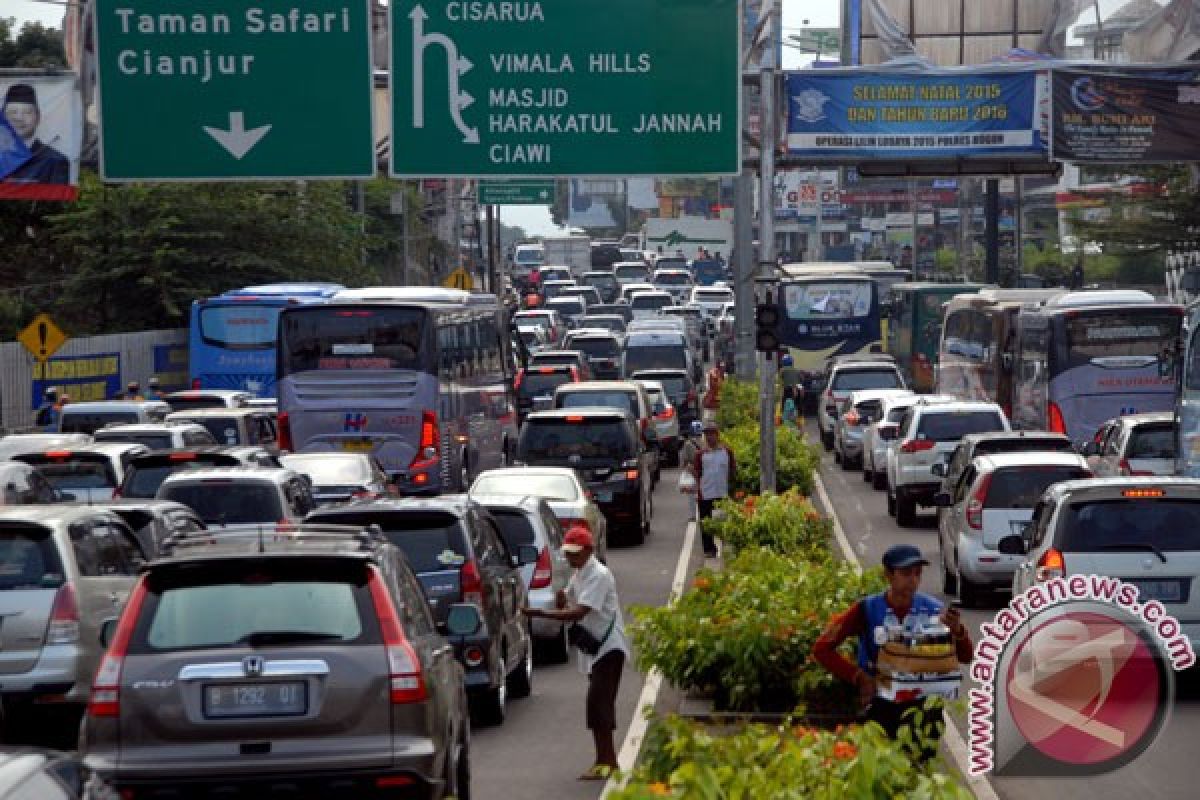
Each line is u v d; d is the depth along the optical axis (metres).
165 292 132.25
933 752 23.67
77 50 65.75
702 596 33.81
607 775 19.41
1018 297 112.00
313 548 24.03
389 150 63.25
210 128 62.06
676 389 125.69
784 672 31.66
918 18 169.88
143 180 62.22
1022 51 115.50
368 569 23.78
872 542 71.62
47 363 113.69
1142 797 29.22
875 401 106.88
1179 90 79.50
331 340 79.38
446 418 81.25
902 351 163.25
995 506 53.09
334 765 22.83
